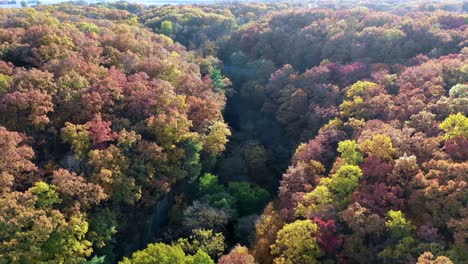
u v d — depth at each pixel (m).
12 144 42.19
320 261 38.19
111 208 47.34
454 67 58.09
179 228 51.38
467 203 35.53
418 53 71.94
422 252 34.16
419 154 43.94
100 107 51.38
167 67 65.31
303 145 57.22
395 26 78.50
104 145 48.78
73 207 41.22
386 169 42.84
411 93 55.94
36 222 37.38
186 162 56.22
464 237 33.41
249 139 74.25
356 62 72.94
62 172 42.81
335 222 40.38
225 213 51.62
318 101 68.56
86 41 64.00
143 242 51.00
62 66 54.81
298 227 38.84
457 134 43.19
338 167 46.19
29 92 47.94
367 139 46.91
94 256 42.44
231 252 42.38
